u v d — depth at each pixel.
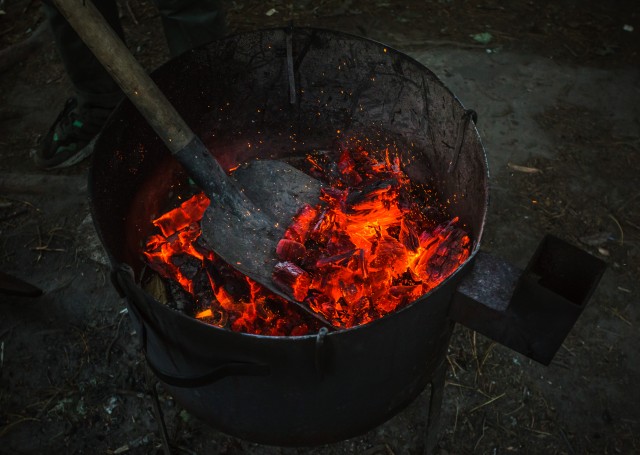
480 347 1.77
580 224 2.05
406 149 1.65
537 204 2.10
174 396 1.38
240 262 1.44
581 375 1.70
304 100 1.71
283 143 1.82
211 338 1.01
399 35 2.71
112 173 1.37
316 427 1.24
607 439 1.59
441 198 1.58
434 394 1.40
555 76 2.53
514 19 2.78
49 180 2.18
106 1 1.94
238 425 1.28
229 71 1.59
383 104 1.62
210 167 1.40
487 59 2.60
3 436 1.60
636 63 2.58
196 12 1.85
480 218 1.26
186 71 1.51
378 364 1.11
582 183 2.16
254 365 1.03
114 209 1.37
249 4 2.83
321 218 1.54
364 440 1.59
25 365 1.74
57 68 2.61
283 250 1.44
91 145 2.25
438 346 1.24
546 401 1.66
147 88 1.25
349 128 1.74
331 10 2.81
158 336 1.13
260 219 1.50
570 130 2.32
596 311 1.83
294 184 1.62
